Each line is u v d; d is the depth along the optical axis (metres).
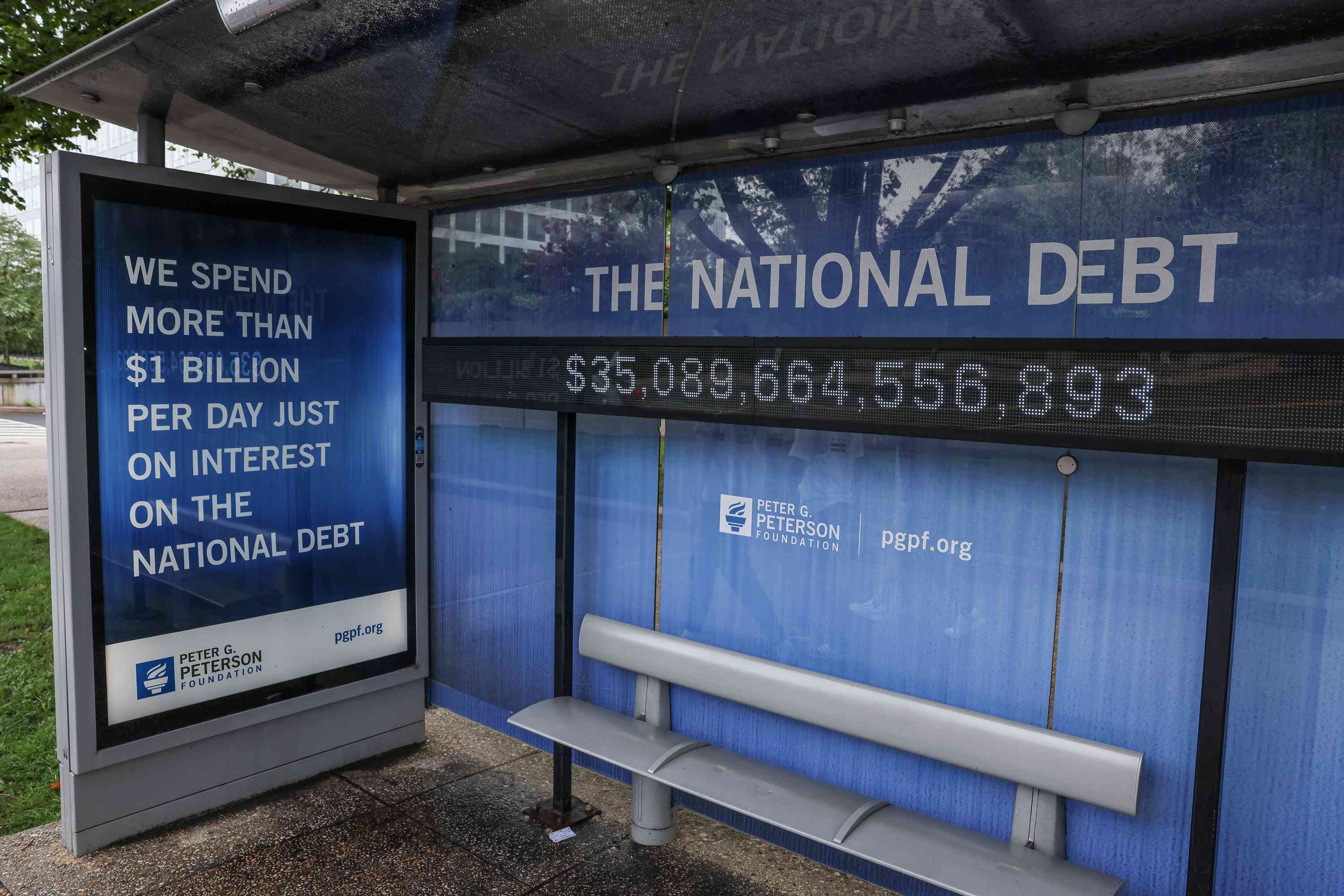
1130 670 2.79
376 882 3.33
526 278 4.39
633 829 3.66
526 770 4.32
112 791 3.52
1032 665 2.97
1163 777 2.75
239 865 3.42
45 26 6.67
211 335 3.64
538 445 4.43
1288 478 2.50
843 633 3.41
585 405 3.55
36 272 31.56
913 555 3.22
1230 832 2.65
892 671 3.29
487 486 4.70
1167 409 2.26
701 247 3.71
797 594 3.52
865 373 2.80
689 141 3.40
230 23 2.38
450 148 3.75
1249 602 2.58
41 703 5.07
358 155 3.95
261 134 3.78
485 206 4.55
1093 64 2.40
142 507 3.48
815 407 2.92
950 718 2.99
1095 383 2.37
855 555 3.36
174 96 3.32
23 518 10.96
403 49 2.73
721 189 3.64
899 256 3.16
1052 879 2.64
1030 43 2.29
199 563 3.67
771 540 3.58
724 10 2.27
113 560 3.41
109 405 3.35
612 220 4.02
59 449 3.26
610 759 3.44
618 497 4.08
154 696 3.57
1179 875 2.74
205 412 3.64
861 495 3.33
